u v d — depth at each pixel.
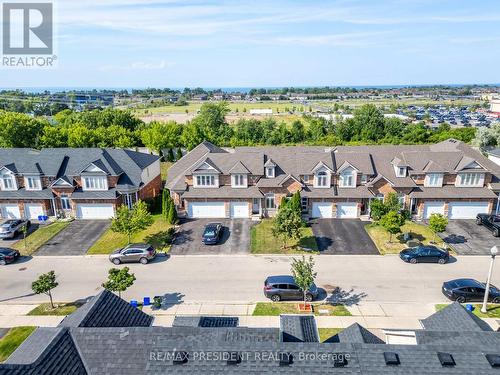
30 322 25.50
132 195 45.59
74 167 45.81
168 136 79.00
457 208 43.28
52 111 165.25
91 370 14.33
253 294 28.69
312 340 16.25
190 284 30.27
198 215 44.91
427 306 26.75
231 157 46.53
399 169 44.12
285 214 35.53
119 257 33.84
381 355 13.77
